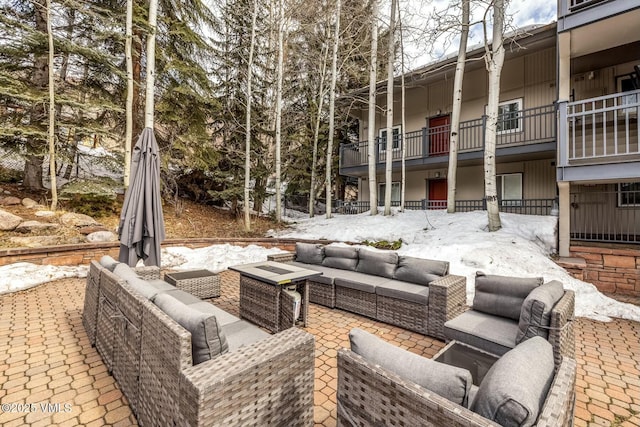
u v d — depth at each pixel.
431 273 3.86
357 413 1.39
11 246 5.06
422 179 11.63
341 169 12.62
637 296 4.80
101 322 2.78
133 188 4.05
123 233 3.90
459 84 8.37
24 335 3.16
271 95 12.02
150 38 6.52
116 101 7.95
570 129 6.93
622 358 2.90
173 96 8.60
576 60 7.16
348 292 4.18
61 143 6.79
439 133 10.70
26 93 5.91
